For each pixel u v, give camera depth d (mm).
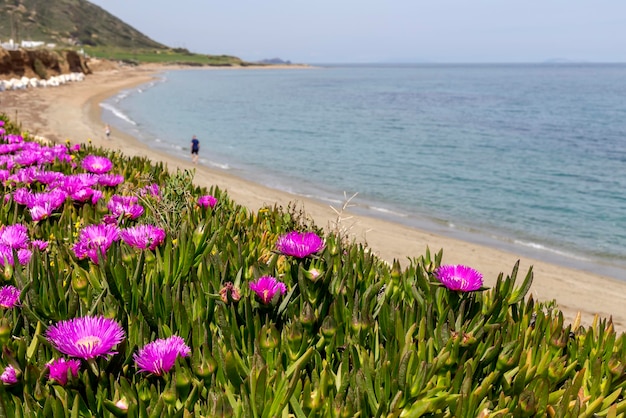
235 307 2367
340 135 38844
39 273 2500
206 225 3020
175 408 1903
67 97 53438
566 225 17219
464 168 27094
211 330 2393
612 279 12188
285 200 18000
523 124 47031
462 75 197250
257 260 3365
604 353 2498
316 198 19312
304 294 2473
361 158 29500
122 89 76500
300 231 4965
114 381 1920
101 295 2291
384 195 20688
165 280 2742
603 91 98562
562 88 108188
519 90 100062
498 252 13844
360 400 1942
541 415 1994
